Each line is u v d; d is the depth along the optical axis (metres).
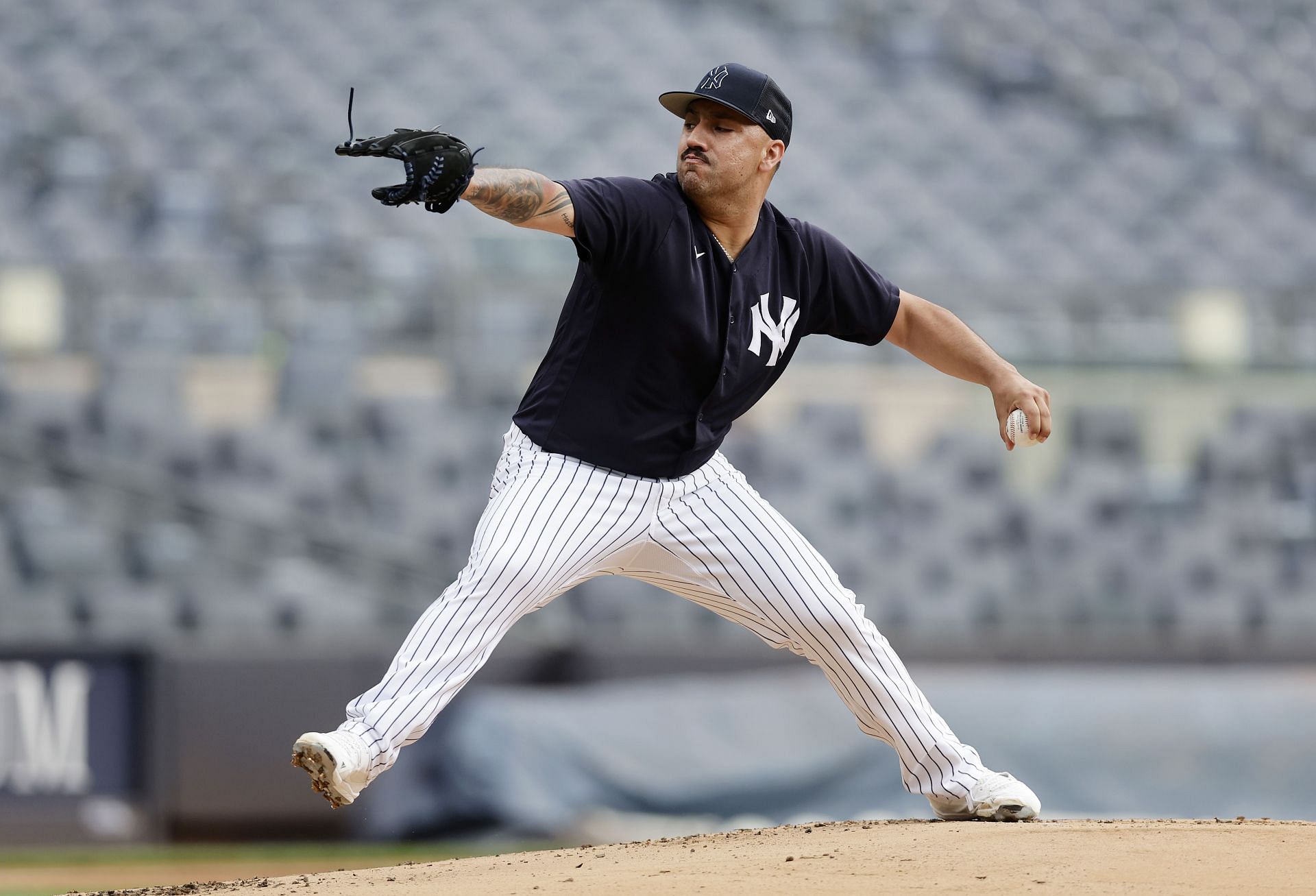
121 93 55.34
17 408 39.97
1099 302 45.25
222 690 31.38
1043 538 40.97
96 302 42.31
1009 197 55.72
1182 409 41.69
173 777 30.92
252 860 29.08
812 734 32.09
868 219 53.97
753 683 33.62
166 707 31.08
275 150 53.56
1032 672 34.91
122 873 27.22
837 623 12.29
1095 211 55.50
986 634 35.88
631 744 31.89
